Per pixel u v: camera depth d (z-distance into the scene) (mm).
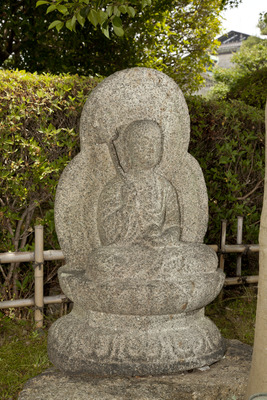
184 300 2490
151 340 2508
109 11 2902
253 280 4309
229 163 4641
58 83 3615
